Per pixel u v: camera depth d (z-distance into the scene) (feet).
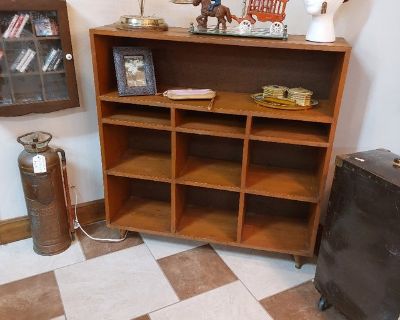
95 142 6.84
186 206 7.17
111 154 6.28
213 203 7.19
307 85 5.91
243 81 6.07
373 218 4.25
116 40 5.95
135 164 6.40
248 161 6.00
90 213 7.22
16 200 6.55
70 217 6.60
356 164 4.42
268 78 5.98
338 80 4.94
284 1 5.09
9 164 6.25
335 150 6.26
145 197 7.45
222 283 5.89
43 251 6.32
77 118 6.50
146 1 6.05
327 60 5.67
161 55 6.13
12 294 5.54
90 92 6.45
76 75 6.19
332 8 4.84
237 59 5.93
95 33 5.20
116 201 6.80
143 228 6.51
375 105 5.76
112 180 6.49
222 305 5.48
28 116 6.08
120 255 6.42
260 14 5.22
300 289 5.82
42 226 6.12
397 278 4.08
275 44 4.81
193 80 6.22
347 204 4.61
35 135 5.95
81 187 7.04
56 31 5.58
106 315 5.24
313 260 6.45
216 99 5.71
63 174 6.31
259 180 6.04
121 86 5.57
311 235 5.97
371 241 4.33
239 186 5.80
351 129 6.06
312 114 5.17
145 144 6.94
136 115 6.02
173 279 5.93
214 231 6.48
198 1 5.33
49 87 5.91
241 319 5.25
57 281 5.82
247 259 6.42
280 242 6.24
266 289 5.80
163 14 6.22
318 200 5.58
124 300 5.50
